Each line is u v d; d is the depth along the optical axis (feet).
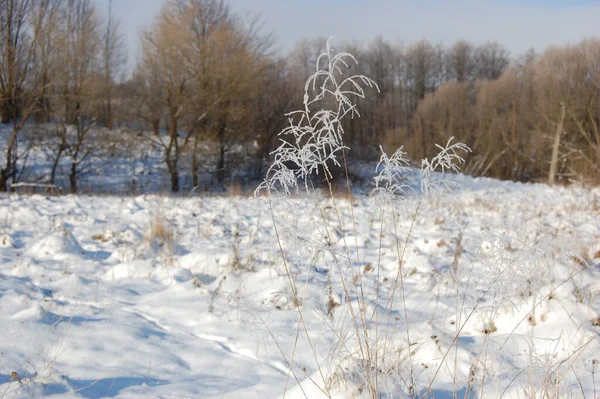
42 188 68.33
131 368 11.44
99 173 76.84
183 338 13.38
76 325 13.57
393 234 25.11
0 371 10.75
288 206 10.68
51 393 9.93
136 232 25.49
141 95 77.56
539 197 57.21
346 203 40.06
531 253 10.17
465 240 23.88
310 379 9.81
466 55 188.65
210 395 10.30
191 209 36.40
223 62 76.02
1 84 64.59
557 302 12.35
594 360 10.47
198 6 75.61
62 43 68.44
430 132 131.44
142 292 16.99
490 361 10.84
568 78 106.63
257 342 12.83
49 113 70.59
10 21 64.39
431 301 15.16
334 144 9.48
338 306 14.76
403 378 10.11
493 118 121.80
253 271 18.76
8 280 16.99
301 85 86.58
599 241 19.97
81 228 27.76
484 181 79.20
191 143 79.41
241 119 78.43
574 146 101.55
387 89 181.37
